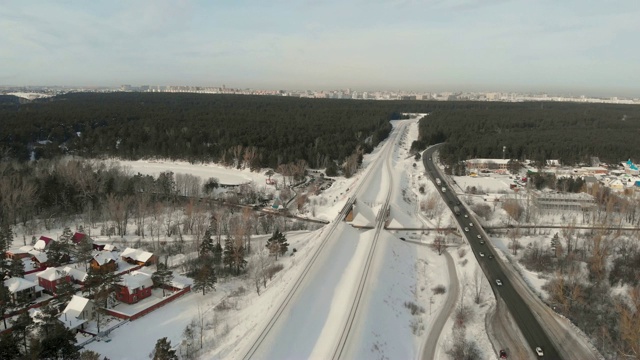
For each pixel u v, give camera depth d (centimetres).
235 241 11238
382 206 16225
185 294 9588
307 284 9431
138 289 9062
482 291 9775
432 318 8981
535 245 12106
